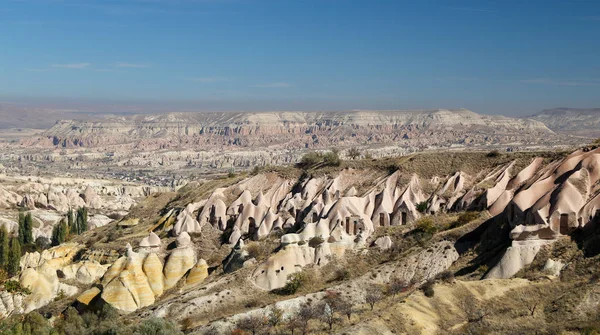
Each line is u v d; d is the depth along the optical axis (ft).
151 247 322.96
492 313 201.77
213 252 321.52
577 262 218.79
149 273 294.66
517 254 228.63
